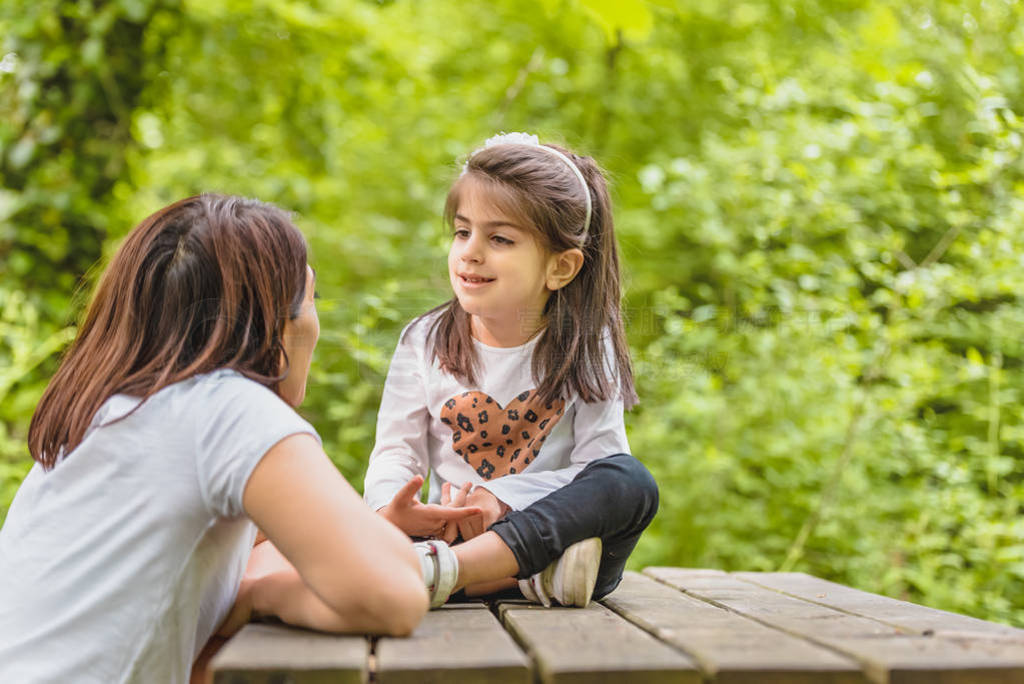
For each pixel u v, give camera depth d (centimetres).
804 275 402
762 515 384
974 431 409
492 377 194
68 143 429
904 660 123
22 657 132
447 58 757
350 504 132
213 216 148
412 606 131
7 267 411
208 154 585
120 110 439
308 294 158
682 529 385
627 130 753
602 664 120
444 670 120
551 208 188
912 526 354
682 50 737
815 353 387
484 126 696
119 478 137
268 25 495
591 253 198
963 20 500
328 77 555
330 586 129
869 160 425
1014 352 400
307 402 356
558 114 739
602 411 193
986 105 383
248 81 525
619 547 182
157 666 135
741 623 155
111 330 147
